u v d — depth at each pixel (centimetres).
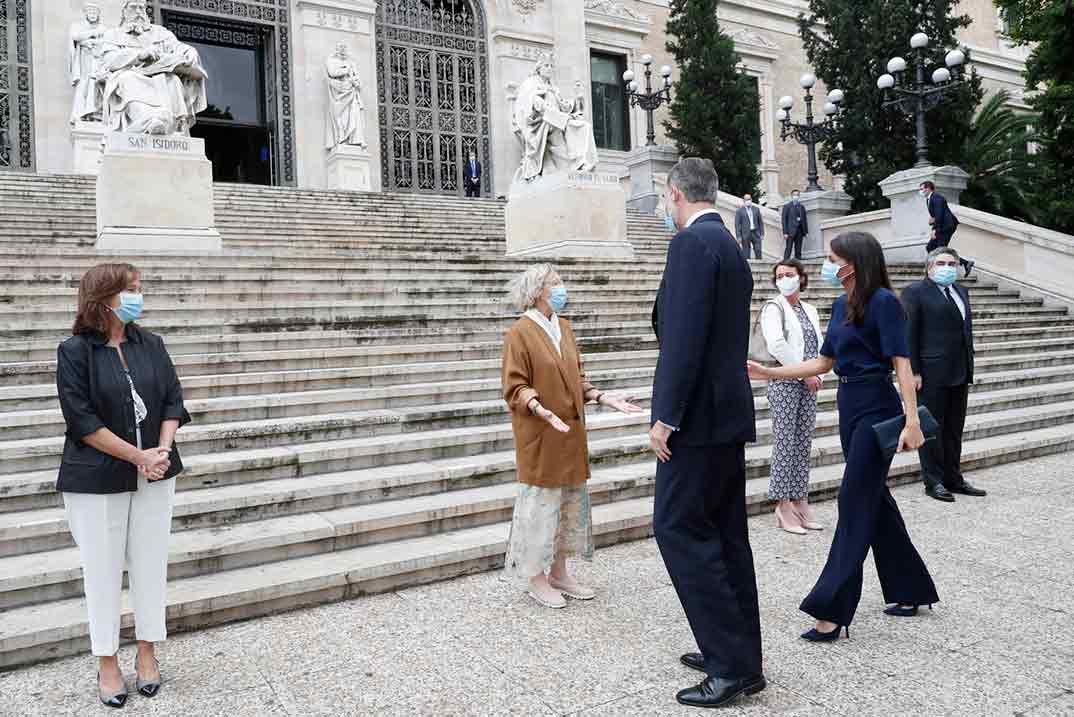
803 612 425
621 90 2848
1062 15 1608
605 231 1416
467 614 429
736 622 328
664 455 328
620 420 726
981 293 1461
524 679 351
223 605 418
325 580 446
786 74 3169
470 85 2477
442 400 735
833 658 369
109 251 970
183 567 447
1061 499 655
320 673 361
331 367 762
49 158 1811
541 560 433
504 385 436
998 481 727
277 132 2172
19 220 1186
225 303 843
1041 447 837
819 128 1952
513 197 1495
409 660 373
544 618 421
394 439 633
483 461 625
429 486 579
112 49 1709
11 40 1820
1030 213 2181
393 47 2356
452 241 1488
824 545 542
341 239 1303
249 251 1083
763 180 3077
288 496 525
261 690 345
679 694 329
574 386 443
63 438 568
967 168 2300
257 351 761
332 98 2155
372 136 2225
